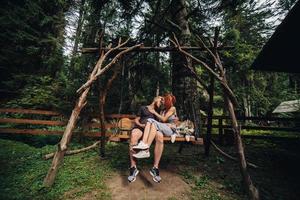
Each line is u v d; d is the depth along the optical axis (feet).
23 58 34.32
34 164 15.43
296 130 24.48
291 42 20.34
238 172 15.60
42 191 11.95
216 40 16.01
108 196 11.80
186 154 18.49
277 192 13.46
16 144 19.89
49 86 29.73
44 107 29.01
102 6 27.50
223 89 14.56
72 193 11.98
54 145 20.49
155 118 14.52
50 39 35.55
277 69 26.04
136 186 12.91
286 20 17.43
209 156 18.28
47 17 34.86
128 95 31.78
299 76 41.68
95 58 31.81
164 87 32.17
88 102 28.40
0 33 32.01
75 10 41.47
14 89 33.19
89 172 14.32
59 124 21.48
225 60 29.30
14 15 32.07
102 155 16.84
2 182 12.71
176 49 16.34
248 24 38.22
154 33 27.94
